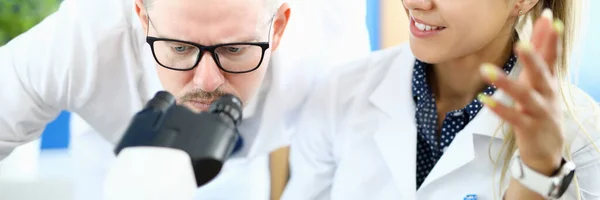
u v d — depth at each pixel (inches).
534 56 26.8
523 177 32.9
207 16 39.7
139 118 25.4
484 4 38.9
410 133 44.8
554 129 29.7
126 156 22.7
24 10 69.2
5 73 50.7
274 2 42.9
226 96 27.8
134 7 48.0
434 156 45.2
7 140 51.3
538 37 28.7
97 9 50.4
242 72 41.8
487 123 41.9
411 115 45.4
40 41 50.7
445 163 42.5
